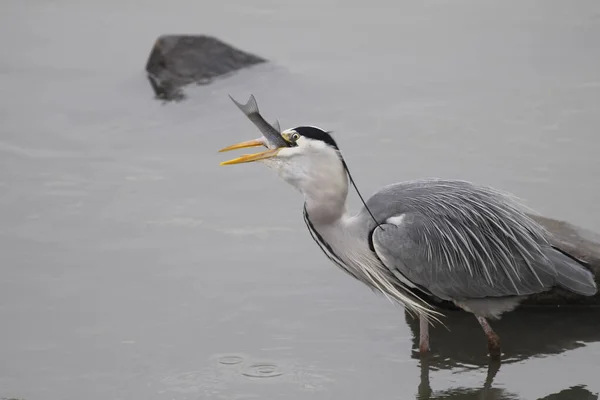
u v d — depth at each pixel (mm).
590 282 11133
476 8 21375
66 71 19109
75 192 14680
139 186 14867
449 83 18094
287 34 20422
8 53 19812
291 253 13211
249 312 11953
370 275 11336
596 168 14797
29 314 11836
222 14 21406
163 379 10648
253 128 16797
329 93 17953
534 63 18688
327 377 10742
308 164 10930
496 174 14719
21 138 16438
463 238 11078
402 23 20797
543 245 11344
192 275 12680
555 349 11398
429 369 10977
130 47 20047
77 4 22094
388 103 17453
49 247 13258
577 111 16703
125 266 12852
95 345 11273
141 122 17141
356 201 14148
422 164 15148
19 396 10344
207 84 18516
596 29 19969
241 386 10531
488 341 11219
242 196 14602
